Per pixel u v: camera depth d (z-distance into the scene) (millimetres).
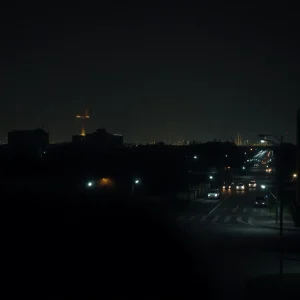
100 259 24578
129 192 56969
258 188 96062
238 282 20500
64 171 59344
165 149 105438
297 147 53562
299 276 20531
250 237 35906
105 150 86500
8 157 60906
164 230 33219
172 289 19453
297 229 42188
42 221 31422
